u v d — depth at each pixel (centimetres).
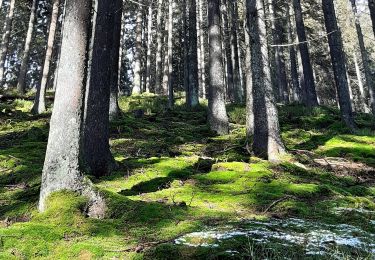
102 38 855
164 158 1004
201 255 391
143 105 2214
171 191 705
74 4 552
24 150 1091
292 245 420
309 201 668
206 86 4416
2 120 1559
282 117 1866
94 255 396
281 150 1020
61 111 530
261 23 1051
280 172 895
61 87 536
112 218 518
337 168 1002
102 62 842
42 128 1433
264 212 582
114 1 884
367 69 2586
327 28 1680
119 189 722
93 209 520
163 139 1300
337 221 555
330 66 4081
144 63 4325
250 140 1127
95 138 820
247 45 1234
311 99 2230
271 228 489
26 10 3123
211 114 1482
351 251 410
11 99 2147
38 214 498
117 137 1285
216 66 1505
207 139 1320
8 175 848
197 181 796
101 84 839
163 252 398
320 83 4525
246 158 995
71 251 404
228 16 3016
